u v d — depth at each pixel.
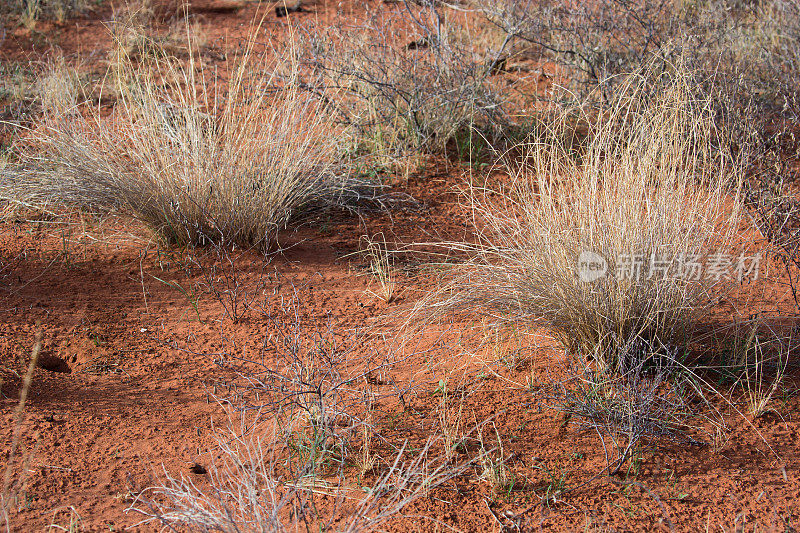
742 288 4.77
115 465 3.33
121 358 4.19
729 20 7.93
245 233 5.47
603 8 7.52
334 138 6.24
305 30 7.59
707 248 4.10
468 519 3.01
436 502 3.10
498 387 3.89
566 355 4.00
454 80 7.35
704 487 3.20
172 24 10.26
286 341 4.15
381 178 6.61
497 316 4.22
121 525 2.96
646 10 7.40
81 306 4.69
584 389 3.77
